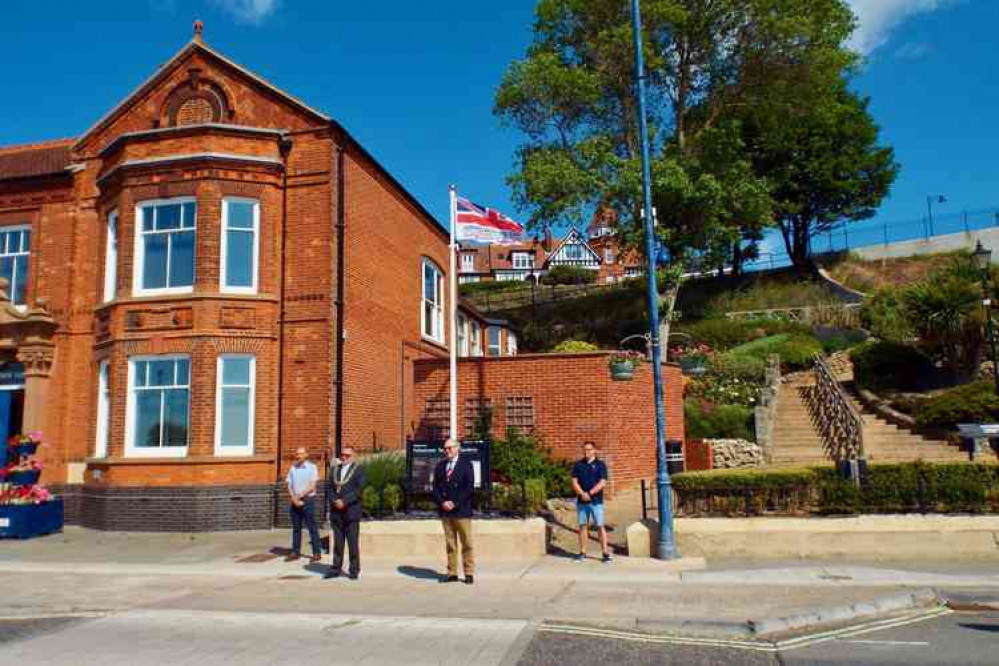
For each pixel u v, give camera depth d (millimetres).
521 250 80375
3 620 8812
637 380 17953
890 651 6879
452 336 14898
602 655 6844
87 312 18328
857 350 23719
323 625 8156
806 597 9086
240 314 16344
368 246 18828
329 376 16344
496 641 7336
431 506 13430
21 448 16375
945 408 17734
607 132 28484
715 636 7559
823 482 12141
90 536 15469
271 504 15984
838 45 28594
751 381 23000
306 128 17266
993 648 6910
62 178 18891
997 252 40406
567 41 28469
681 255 27547
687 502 12484
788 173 41844
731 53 28156
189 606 9312
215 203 16516
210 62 17938
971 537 11406
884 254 43375
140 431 16375
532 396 17156
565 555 12141
